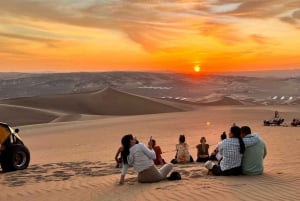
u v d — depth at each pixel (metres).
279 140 24.58
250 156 11.06
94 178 13.09
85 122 63.38
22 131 52.66
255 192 8.71
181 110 113.06
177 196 8.85
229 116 62.09
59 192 10.95
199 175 11.61
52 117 89.50
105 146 29.23
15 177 14.80
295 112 69.75
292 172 11.28
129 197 9.27
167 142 29.41
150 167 11.11
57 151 27.70
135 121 59.31
